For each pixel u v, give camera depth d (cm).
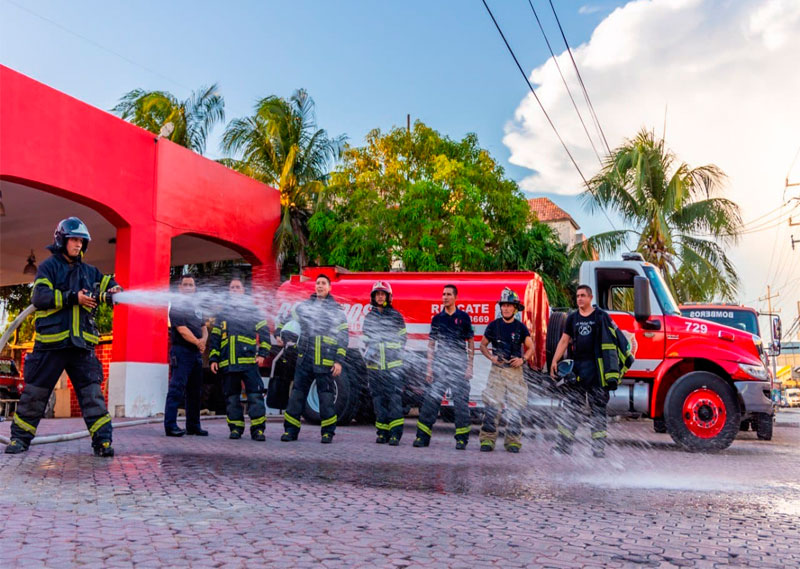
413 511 454
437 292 1153
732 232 2317
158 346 1355
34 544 333
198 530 374
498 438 1065
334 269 1220
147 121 2253
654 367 995
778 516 479
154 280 1367
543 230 2083
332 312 898
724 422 934
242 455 716
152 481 526
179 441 836
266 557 326
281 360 1194
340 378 1175
